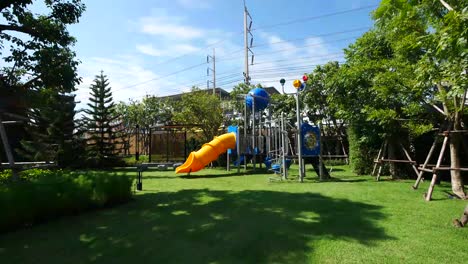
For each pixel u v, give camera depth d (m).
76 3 7.28
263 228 3.98
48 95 8.10
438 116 7.30
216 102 17.86
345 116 9.57
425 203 5.31
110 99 17.88
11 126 14.04
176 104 24.31
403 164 9.05
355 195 6.16
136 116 28.50
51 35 6.95
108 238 3.78
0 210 4.10
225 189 7.50
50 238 3.85
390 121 7.94
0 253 3.35
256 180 9.48
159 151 20.25
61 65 7.10
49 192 4.74
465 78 3.77
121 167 16.66
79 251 3.37
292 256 3.03
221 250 3.24
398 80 7.12
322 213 4.71
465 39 2.81
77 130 15.83
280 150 10.27
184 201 6.01
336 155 15.82
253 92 13.59
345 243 3.34
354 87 9.07
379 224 4.04
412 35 5.64
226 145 12.58
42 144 13.57
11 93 7.31
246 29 22.88
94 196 5.40
